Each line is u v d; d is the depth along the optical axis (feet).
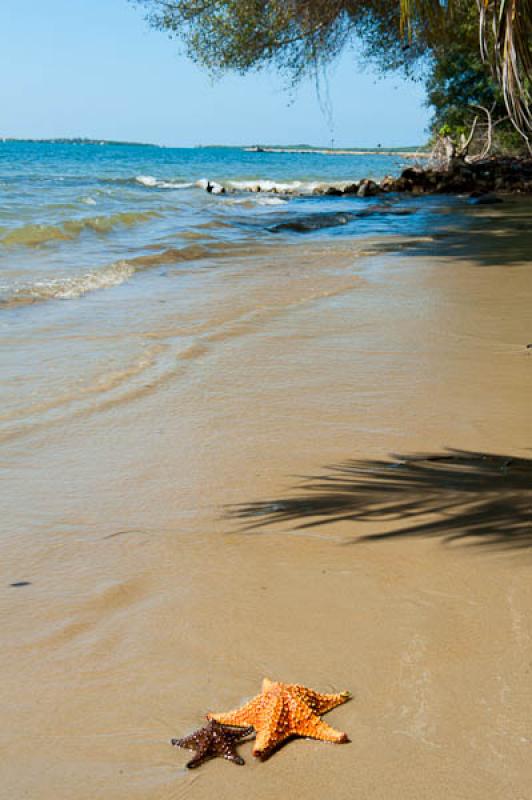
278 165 284.82
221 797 8.87
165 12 89.66
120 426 21.39
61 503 16.76
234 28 89.45
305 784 8.98
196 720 10.10
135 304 37.14
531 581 13.01
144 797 8.90
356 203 104.99
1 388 24.50
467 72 148.05
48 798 8.89
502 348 29.22
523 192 118.42
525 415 21.93
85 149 643.04
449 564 13.60
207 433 20.81
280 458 18.99
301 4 86.02
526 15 22.36
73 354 28.37
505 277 44.50
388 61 99.45
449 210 91.86
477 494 16.48
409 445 19.69
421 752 9.39
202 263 50.67
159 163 290.15
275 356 28.19
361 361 27.50
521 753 9.38
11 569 14.01
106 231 65.67
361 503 16.24
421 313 35.14
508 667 10.90
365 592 12.87
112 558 14.35
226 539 14.93
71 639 11.85
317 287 41.52
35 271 45.37
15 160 276.00
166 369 26.55
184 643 11.69
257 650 11.45
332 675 10.82
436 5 28.53
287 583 13.24
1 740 9.77
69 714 10.23
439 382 25.03
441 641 11.52
